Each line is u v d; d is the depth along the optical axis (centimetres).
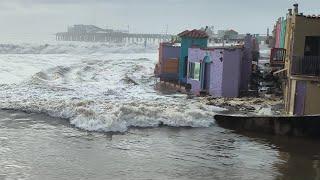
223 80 3375
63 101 2838
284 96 2973
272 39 5953
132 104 2744
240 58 3391
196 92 3656
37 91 3372
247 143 2092
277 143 2106
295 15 2575
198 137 2175
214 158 1841
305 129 2195
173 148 1967
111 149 1920
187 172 1652
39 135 2119
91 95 3303
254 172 1677
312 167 1756
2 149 1864
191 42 4059
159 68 4550
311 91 2453
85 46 11438
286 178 1617
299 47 2570
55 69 5088
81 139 2067
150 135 2177
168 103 2900
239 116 2364
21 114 2556
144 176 1588
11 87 3534
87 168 1655
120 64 6219
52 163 1702
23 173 1576
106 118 2288
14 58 6912
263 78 3659
